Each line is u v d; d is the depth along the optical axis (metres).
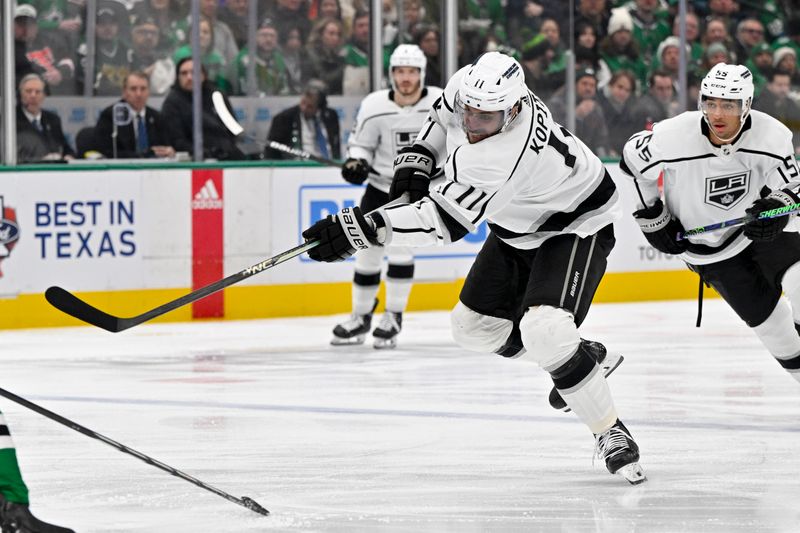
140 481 10.99
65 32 21.25
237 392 15.45
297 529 9.48
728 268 12.49
